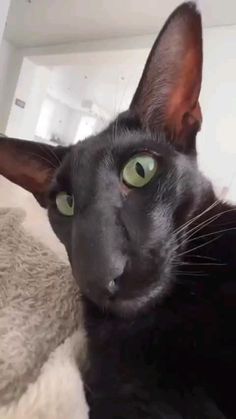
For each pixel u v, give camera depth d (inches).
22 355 6.2
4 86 55.3
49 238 9.9
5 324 6.8
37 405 5.5
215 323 5.4
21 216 9.3
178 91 6.9
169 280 5.8
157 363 5.4
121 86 45.4
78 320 7.4
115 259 5.4
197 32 6.7
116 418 5.1
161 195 6.1
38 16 43.1
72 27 43.3
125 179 6.1
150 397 5.1
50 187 7.2
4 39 52.8
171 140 6.7
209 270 5.8
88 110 82.9
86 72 54.6
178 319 5.5
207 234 6.2
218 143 29.0
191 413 5.0
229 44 31.0
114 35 42.1
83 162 6.4
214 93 30.3
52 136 89.0
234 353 5.3
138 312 5.7
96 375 5.8
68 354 6.6
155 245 5.8
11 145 7.8
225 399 5.4
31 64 55.7
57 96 80.5
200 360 5.3
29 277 7.9
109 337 5.9
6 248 8.4
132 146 6.2
